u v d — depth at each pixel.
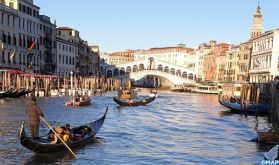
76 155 18.45
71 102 44.22
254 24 82.19
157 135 25.47
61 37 85.88
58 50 81.19
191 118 36.91
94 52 124.62
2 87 51.12
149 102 53.38
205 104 56.94
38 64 70.25
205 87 94.62
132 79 109.50
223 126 31.14
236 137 25.41
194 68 125.56
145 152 19.94
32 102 17.72
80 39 100.12
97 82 84.06
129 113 39.91
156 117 36.91
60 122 30.09
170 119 35.53
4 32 56.41
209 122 33.88
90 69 115.81
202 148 21.47
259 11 82.56
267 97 42.75
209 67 109.69
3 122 27.84
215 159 18.89
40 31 71.25
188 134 26.36
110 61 171.00
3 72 54.78
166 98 70.81
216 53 104.50
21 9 62.59
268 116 39.97
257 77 65.94
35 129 17.75
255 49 68.69
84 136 20.69
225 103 42.75
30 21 66.31
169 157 19.03
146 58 117.06
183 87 101.06
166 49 156.38
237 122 34.09
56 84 69.94
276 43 58.31
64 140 18.78
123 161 17.84
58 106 43.22
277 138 22.48
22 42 63.06
